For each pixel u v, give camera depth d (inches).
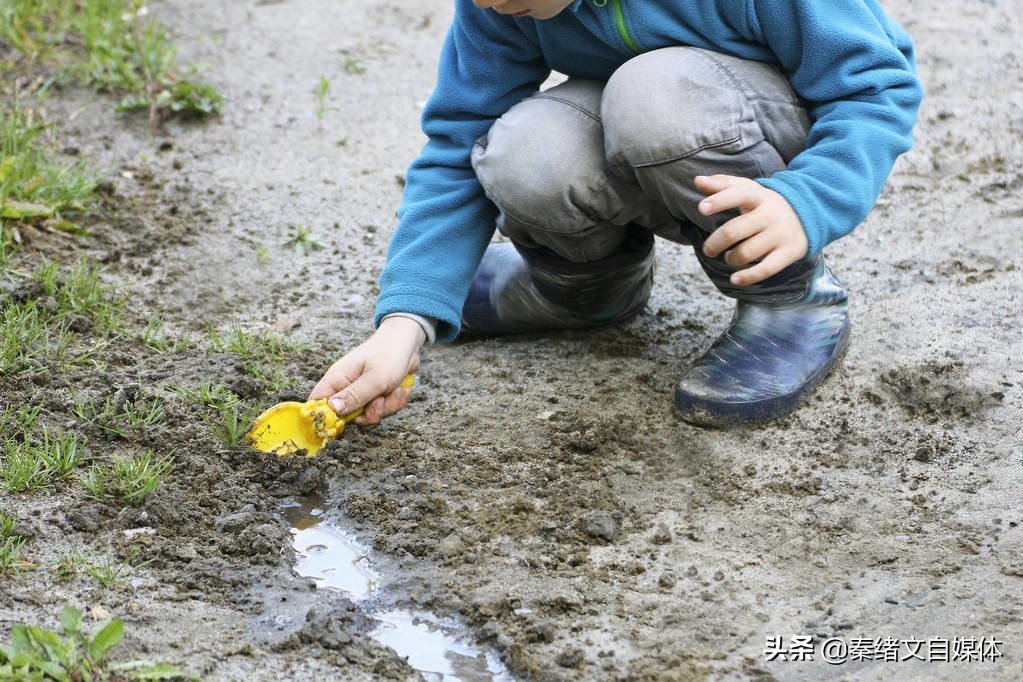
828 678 76.3
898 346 110.9
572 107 100.7
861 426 101.1
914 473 95.9
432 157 105.2
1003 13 188.9
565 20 98.7
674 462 98.0
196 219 137.4
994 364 107.4
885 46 95.2
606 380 108.5
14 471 93.0
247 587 85.0
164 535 89.2
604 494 94.1
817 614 82.0
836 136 93.4
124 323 117.3
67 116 157.6
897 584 84.4
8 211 128.6
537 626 80.1
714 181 88.5
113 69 165.6
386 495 94.5
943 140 151.9
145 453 97.6
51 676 73.0
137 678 73.5
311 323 119.0
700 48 98.1
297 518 92.7
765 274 88.4
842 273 124.7
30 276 121.3
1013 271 123.0
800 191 90.0
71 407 102.3
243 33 185.8
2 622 78.4
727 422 100.7
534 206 99.5
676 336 115.6
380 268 129.3
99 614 80.0
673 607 82.7
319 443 98.4
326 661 77.7
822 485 94.8
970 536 88.7
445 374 110.4
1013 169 144.1
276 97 167.5
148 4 193.0
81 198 136.9
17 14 175.2
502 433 101.7
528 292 112.7
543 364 111.6
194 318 119.6
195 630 79.8
